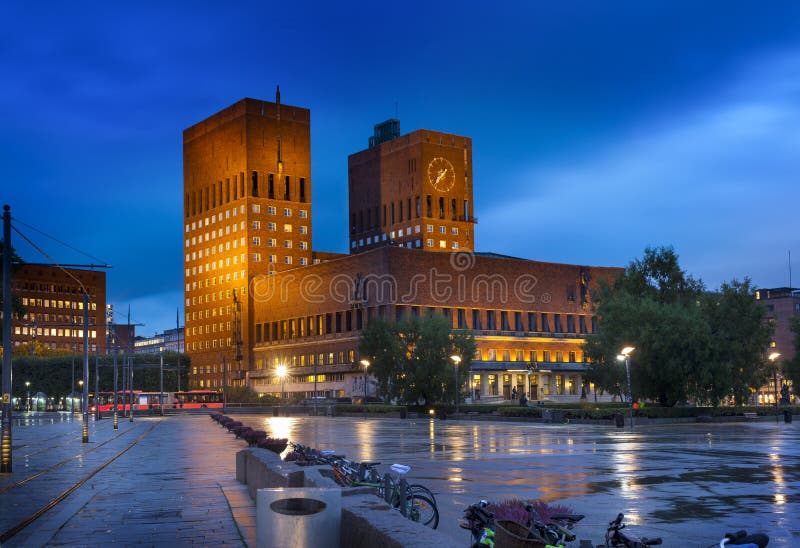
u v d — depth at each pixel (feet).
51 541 48.19
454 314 520.42
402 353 382.22
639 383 271.49
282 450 97.14
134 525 54.19
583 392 549.54
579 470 98.02
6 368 96.99
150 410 433.48
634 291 304.09
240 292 627.46
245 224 623.77
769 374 281.54
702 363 263.70
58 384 583.99
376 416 363.56
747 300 276.82
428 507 49.93
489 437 179.93
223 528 52.60
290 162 645.92
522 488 79.87
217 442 163.94
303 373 560.61
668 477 89.04
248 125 629.10
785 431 196.95
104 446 153.48
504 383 531.91
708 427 222.69
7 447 95.25
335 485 38.11
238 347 625.00
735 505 67.00
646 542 27.20
